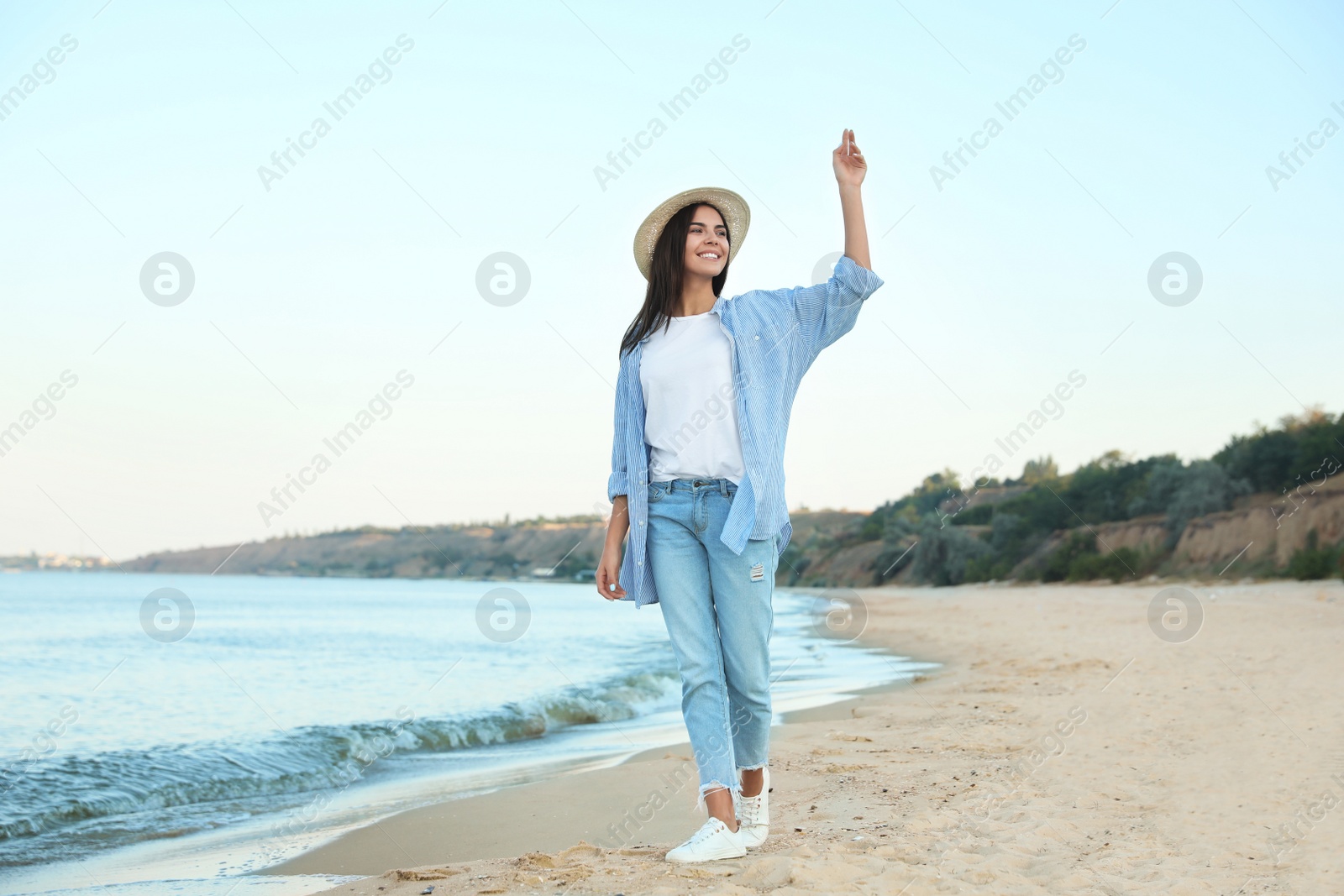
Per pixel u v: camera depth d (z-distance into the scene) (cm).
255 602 3584
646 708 805
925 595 3734
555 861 281
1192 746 430
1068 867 247
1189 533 2992
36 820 407
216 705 856
